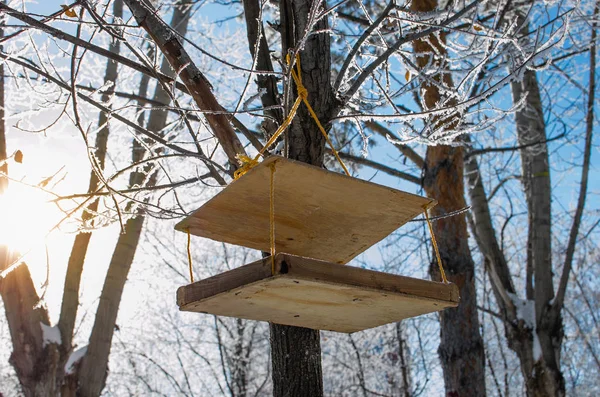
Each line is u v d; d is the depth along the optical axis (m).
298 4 3.39
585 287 13.22
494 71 3.94
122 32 3.73
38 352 6.13
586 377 12.74
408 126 4.23
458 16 3.76
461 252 6.71
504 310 7.88
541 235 7.95
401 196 2.45
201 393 11.84
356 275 2.26
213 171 3.98
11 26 3.13
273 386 3.22
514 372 12.75
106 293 6.56
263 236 2.82
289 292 2.28
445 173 6.83
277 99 3.90
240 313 2.63
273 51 4.04
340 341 12.23
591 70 8.03
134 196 4.45
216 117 3.40
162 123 7.21
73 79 3.30
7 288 6.22
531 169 8.43
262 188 2.36
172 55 3.43
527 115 8.06
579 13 6.16
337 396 12.03
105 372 6.48
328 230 2.76
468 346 6.52
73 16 3.37
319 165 3.39
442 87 4.05
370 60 5.01
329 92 3.49
